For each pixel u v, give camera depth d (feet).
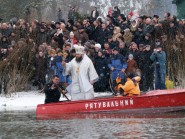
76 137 86.43
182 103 120.67
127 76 126.31
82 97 129.49
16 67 165.48
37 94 163.94
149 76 157.58
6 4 277.03
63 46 163.73
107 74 161.58
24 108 140.36
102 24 170.30
